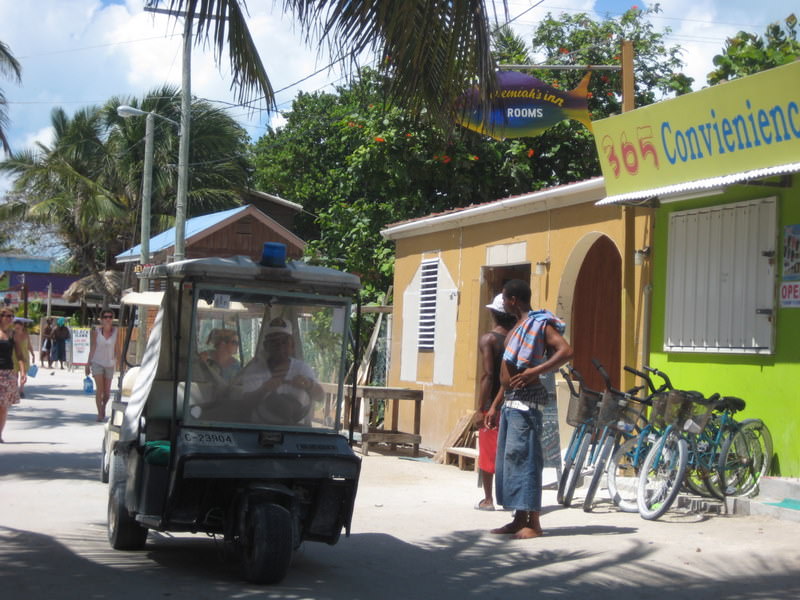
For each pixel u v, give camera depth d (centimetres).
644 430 913
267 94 823
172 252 2581
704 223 979
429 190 2016
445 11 678
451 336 1474
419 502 983
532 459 771
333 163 3944
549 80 2039
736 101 840
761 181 870
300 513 654
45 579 616
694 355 989
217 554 723
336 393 688
